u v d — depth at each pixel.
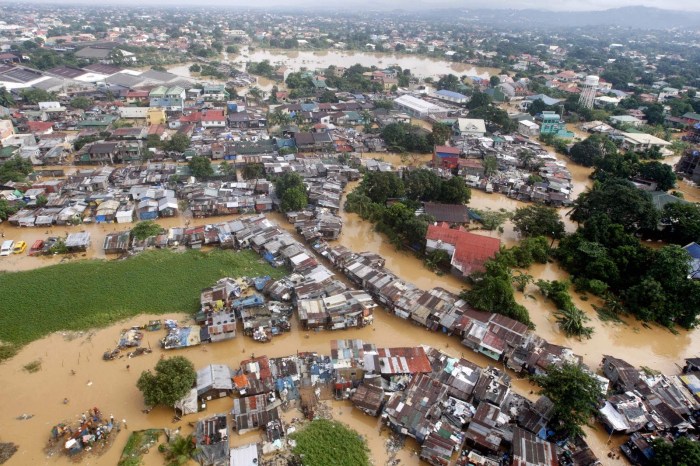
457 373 47.69
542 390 47.12
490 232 82.50
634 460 40.81
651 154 126.12
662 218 82.12
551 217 80.00
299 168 98.44
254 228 74.94
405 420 41.78
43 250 69.00
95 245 72.00
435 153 108.62
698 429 43.91
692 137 143.25
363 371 46.97
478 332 53.22
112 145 104.38
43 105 132.88
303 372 48.03
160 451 39.41
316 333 55.25
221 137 119.19
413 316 56.81
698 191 107.19
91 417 42.25
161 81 170.50
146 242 71.56
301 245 71.25
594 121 155.12
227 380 45.41
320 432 41.75
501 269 61.28
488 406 43.41
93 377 47.06
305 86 177.00
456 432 41.16
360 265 65.56
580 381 41.97
